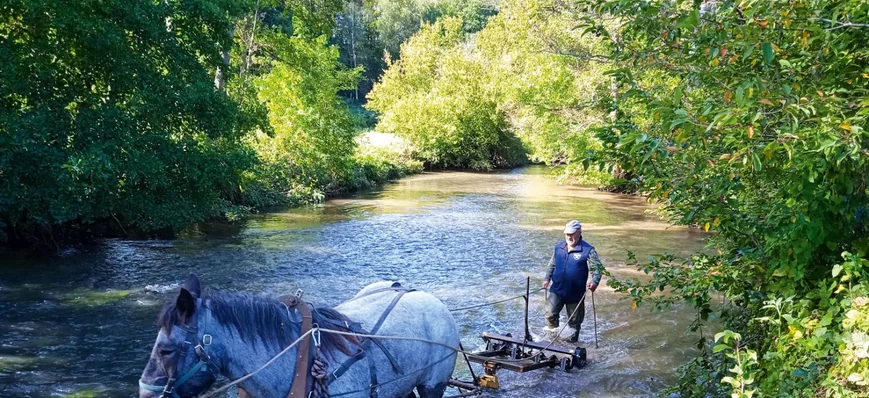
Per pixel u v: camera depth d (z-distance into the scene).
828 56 5.27
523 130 38.44
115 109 15.19
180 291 4.32
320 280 14.18
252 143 28.27
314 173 29.89
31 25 14.68
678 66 5.93
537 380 8.58
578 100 28.56
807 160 4.90
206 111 16.75
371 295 5.74
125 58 15.34
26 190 14.56
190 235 19.56
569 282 10.10
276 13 43.19
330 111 30.31
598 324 11.06
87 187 14.77
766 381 5.70
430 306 5.81
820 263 5.92
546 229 21.27
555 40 28.62
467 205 27.53
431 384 5.76
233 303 4.62
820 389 5.08
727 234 6.57
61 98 14.80
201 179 16.72
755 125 4.81
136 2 15.36
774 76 5.14
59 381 8.45
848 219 5.48
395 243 18.64
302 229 21.03
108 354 9.50
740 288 6.60
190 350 4.36
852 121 4.49
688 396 7.82
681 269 6.91
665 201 8.52
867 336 4.59
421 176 42.53
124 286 13.41
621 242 18.81
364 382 4.95
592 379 8.62
